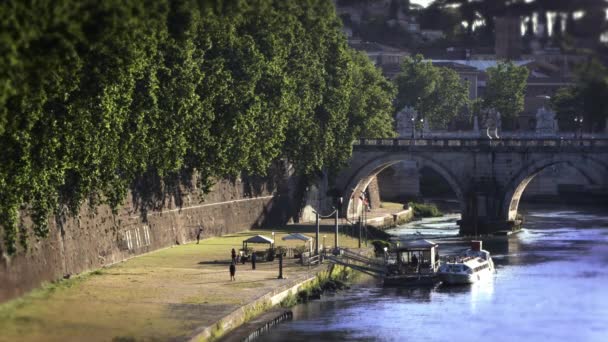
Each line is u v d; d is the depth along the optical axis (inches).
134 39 5748.0
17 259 6171.3
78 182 6545.3
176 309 6003.9
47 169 5910.4
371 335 6200.8
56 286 6486.2
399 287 7701.8
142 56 6245.1
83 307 5969.5
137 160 6948.8
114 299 6200.8
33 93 5251.0
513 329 6407.5
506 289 7613.2
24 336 5319.9
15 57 4756.4
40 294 6235.2
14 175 5615.2
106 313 5851.4
